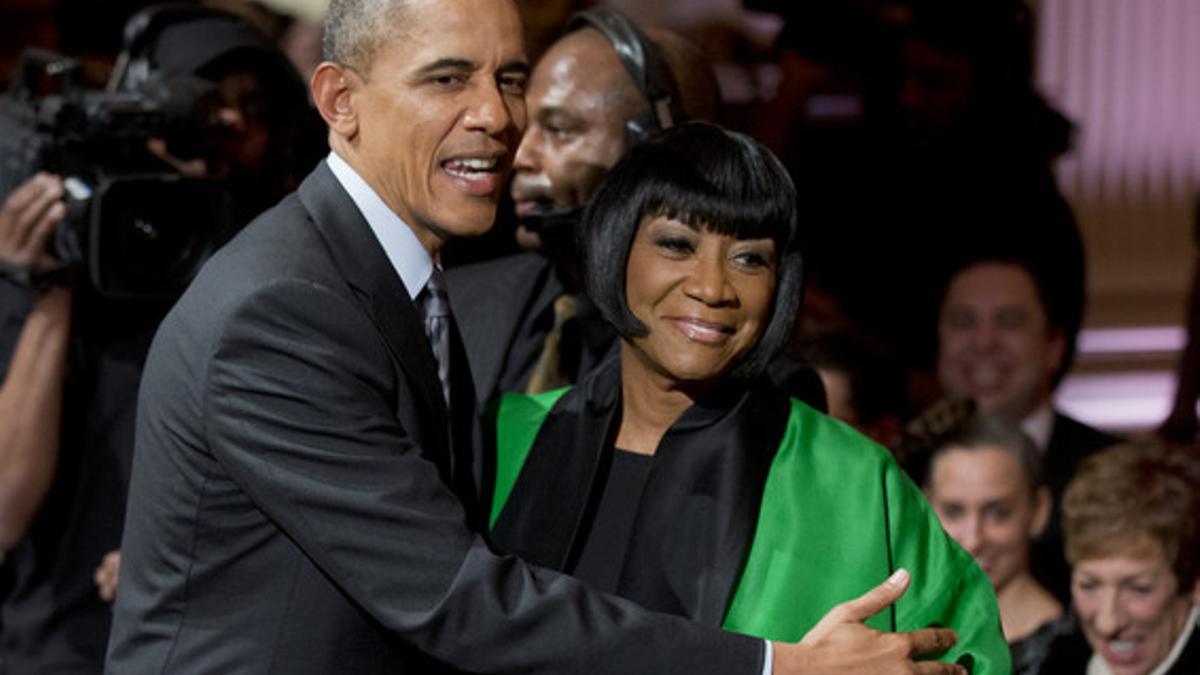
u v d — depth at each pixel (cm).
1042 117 1664
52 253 1188
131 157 1187
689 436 930
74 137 1175
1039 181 1567
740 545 906
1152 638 1183
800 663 855
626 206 907
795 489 917
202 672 875
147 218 1159
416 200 884
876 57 1720
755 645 856
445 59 866
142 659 890
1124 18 3078
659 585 915
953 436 1285
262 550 875
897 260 1622
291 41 1642
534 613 850
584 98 1120
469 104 872
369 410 864
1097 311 2900
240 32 1245
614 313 916
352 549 853
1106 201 3078
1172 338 2680
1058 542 1310
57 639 1202
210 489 873
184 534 878
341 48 884
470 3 872
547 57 1138
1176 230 3055
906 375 1484
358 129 891
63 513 1201
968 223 1575
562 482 948
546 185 1127
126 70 1264
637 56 1105
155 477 885
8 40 1848
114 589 1185
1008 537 1270
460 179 879
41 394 1179
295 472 854
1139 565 1172
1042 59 3075
